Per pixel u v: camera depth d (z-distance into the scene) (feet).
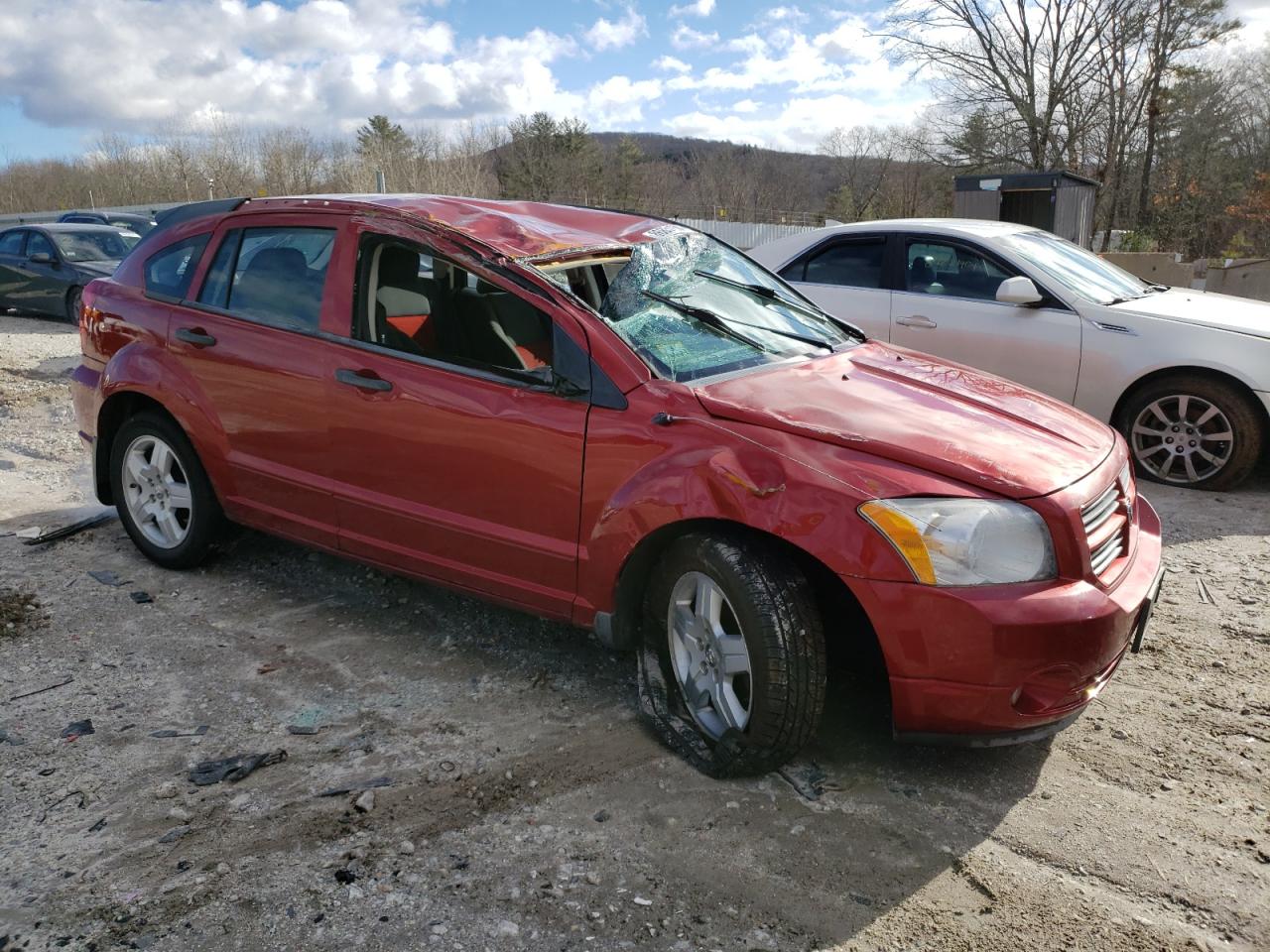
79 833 8.69
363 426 11.80
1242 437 18.84
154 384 13.79
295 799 9.25
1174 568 15.49
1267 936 7.68
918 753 10.25
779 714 9.07
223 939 7.44
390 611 13.60
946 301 21.70
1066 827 9.04
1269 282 51.85
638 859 8.49
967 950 7.50
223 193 117.39
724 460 9.29
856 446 9.27
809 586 9.24
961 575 8.61
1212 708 11.16
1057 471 9.45
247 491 13.33
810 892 8.13
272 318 12.88
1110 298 20.71
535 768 9.86
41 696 11.09
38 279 44.21
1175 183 116.98
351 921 7.66
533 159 204.64
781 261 24.30
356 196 13.07
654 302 11.63
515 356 11.07
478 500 11.03
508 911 7.81
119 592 13.99
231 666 11.91
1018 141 101.96
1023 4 94.32
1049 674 8.74
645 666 10.50
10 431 23.68
